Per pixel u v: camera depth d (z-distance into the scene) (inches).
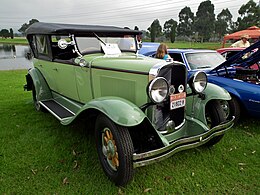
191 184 106.9
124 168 95.5
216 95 127.2
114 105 98.7
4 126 172.6
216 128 115.4
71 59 151.4
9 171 115.7
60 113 153.2
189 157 128.5
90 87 139.4
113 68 121.6
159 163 122.6
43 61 186.7
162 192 101.8
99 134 111.7
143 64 111.7
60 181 108.7
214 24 2844.5
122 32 159.8
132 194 100.4
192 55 226.5
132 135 114.3
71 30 141.3
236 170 117.3
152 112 110.7
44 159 127.0
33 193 100.9
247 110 162.1
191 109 131.5
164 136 115.9
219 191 102.2
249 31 682.2
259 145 143.6
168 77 110.1
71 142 146.3
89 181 108.5
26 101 244.5
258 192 101.2
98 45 152.1
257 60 185.9
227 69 191.8
